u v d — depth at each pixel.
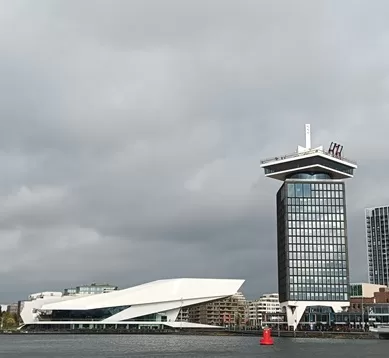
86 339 153.50
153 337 166.62
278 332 169.75
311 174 193.62
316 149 192.25
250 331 181.88
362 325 176.00
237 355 87.38
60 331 199.38
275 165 197.62
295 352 94.62
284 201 190.12
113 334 193.50
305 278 183.62
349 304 183.00
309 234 186.75
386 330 155.00
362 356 84.31
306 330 176.75
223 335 184.25
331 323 179.75
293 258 184.88
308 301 182.25
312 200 189.38
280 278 198.00
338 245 186.25
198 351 98.06
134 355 88.06
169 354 90.31
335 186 190.38
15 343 132.25
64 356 86.25
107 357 84.00
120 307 199.88
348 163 195.88
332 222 188.00
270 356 84.88
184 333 192.62
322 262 184.88
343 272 184.25
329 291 183.12
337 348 106.31
